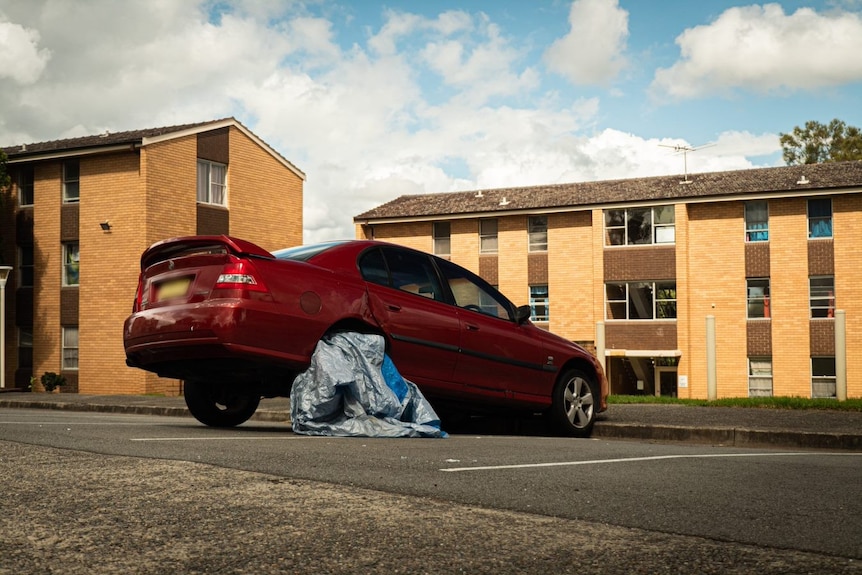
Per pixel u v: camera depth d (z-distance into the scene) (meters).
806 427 9.03
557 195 36.22
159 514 3.38
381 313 7.31
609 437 9.48
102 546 2.91
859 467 5.48
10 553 2.81
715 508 3.80
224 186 28.91
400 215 37.44
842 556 2.97
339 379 6.72
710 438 9.02
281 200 31.23
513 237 36.19
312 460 4.91
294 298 6.76
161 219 26.39
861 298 30.78
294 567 2.71
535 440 7.14
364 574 2.65
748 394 32.09
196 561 2.75
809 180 31.92
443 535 3.14
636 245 33.66
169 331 6.72
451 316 7.90
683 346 32.56
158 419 10.98
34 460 4.67
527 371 8.57
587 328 34.59
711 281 32.75
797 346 31.53
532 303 35.78
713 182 33.88
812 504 3.96
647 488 4.30
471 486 4.17
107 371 26.53
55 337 27.70
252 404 8.17
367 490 3.95
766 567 2.81
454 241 37.19
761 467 5.30
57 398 19.27
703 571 2.75
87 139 29.91
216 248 6.75
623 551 2.98
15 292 28.61
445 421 9.99
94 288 26.88
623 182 36.69
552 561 2.83
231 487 3.93
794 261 31.73
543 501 3.85
